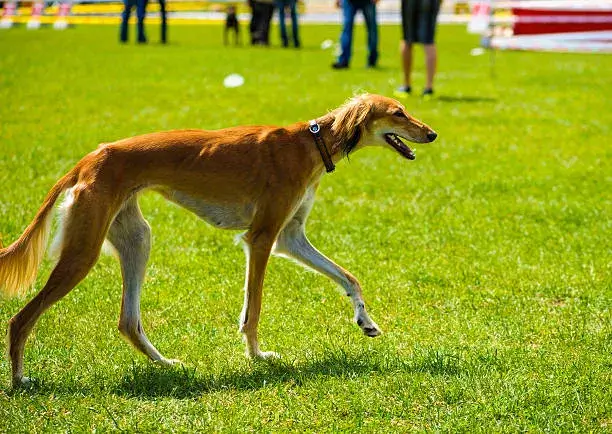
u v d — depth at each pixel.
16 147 15.79
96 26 47.50
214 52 32.81
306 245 8.23
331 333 8.48
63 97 21.55
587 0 34.81
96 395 6.84
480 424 6.45
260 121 18.94
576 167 15.40
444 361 7.60
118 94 22.23
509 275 10.19
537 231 11.82
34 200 12.50
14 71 26.06
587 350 8.01
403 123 8.14
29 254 7.10
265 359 7.78
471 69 28.80
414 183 14.31
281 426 6.46
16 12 48.09
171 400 6.81
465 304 9.30
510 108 20.97
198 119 19.06
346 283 8.15
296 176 7.76
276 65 29.02
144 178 7.38
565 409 6.71
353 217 12.49
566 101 22.11
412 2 21.88
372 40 28.70
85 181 7.05
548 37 33.62
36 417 6.46
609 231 11.78
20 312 6.92
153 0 56.19
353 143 8.08
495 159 15.99
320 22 53.25
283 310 9.12
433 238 11.55
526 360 7.68
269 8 36.75
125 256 7.62
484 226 12.05
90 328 8.43
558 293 9.62
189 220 12.20
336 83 24.69
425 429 6.35
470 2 54.38
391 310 9.19
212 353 7.95
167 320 8.82
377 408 6.68
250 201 7.70
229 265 10.48
